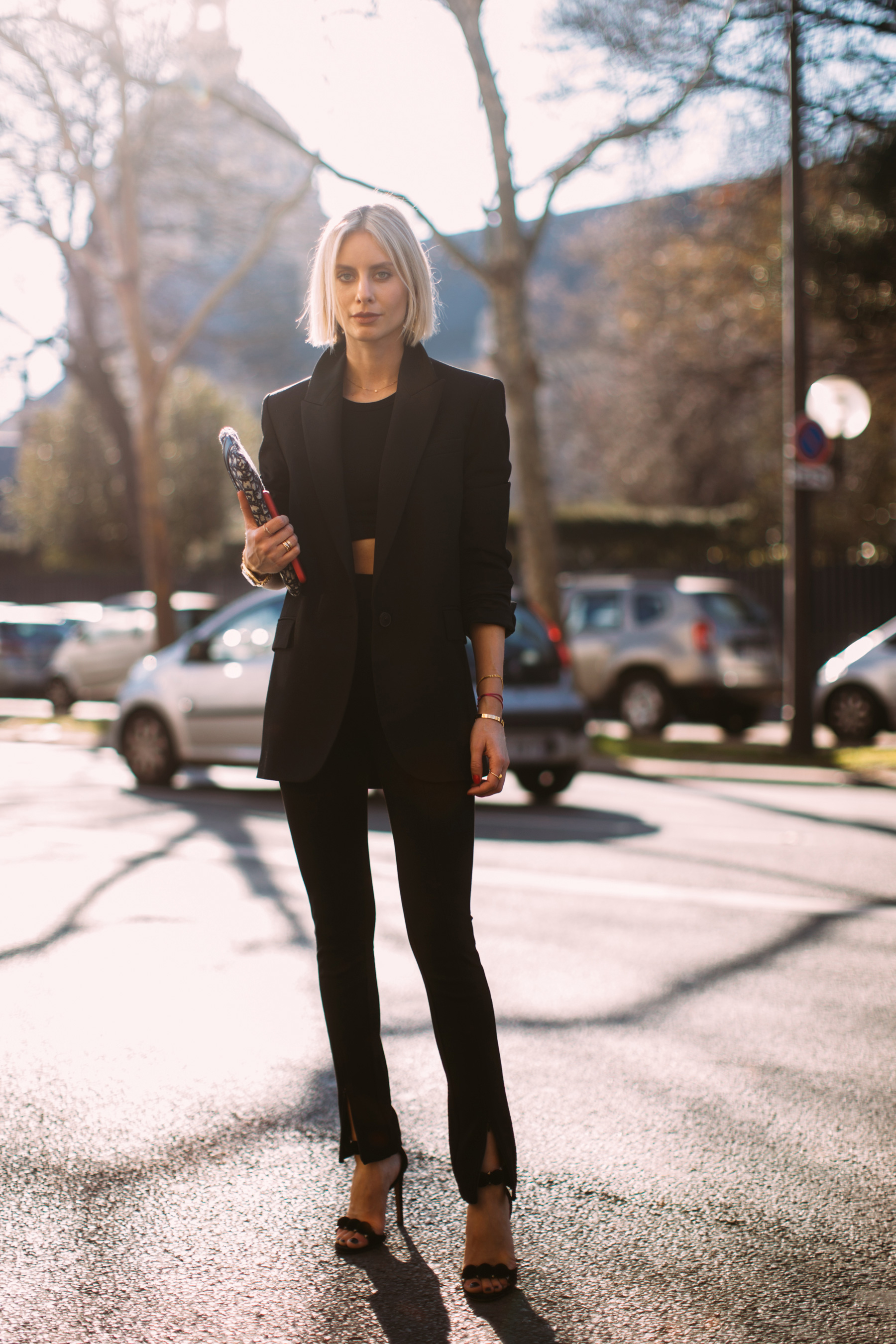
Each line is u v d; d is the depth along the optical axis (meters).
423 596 2.56
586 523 28.97
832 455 12.85
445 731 2.55
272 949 5.14
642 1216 2.84
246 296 29.67
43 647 23.95
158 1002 4.41
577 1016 4.29
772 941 5.29
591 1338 2.32
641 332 29.12
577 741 10.11
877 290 15.46
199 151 20.47
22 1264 2.60
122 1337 2.31
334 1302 2.45
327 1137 3.28
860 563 21.42
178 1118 3.39
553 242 44.38
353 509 2.60
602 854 7.44
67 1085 3.62
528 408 14.79
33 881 6.52
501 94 14.09
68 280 26.70
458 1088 2.57
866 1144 3.25
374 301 2.59
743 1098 3.56
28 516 35.25
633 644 16.30
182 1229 2.76
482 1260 2.50
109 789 10.76
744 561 28.05
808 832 8.30
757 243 19.34
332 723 2.58
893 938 5.35
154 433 18.52
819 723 15.07
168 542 18.67
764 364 23.94
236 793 10.48
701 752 13.16
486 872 6.84
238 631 10.73
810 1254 2.66
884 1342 2.32
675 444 33.91
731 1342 2.31
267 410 2.74
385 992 4.55
